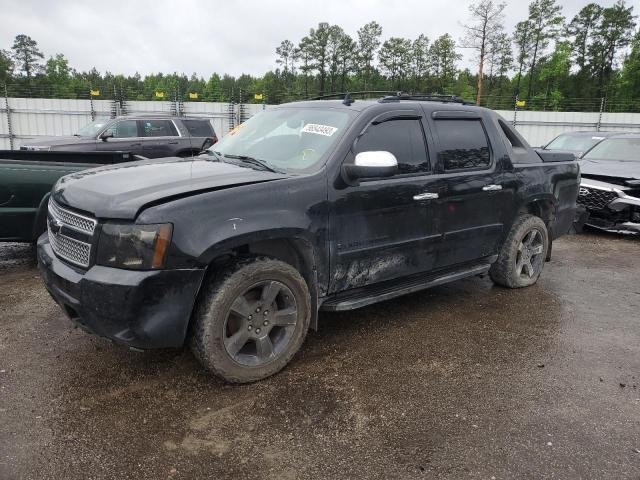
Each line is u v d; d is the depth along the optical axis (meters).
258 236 3.11
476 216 4.54
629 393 3.29
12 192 5.31
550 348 3.95
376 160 3.41
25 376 3.31
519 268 5.24
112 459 2.55
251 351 3.36
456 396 3.21
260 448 2.67
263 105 25.66
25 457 2.54
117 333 2.85
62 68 70.38
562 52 55.09
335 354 3.76
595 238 8.24
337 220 3.53
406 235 3.99
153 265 2.80
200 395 3.15
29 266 5.76
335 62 63.91
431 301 4.95
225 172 3.43
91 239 2.91
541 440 2.77
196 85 89.38
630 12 65.12
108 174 3.46
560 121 25.72
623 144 9.50
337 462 2.57
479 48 41.09
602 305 4.97
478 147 4.58
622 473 2.52
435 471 2.51
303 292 3.42
